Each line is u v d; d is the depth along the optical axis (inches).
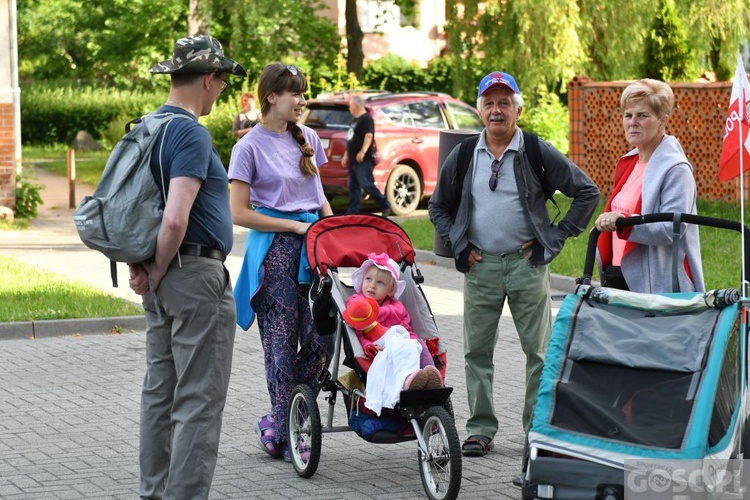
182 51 302.0
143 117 300.5
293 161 385.1
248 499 342.0
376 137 1101.7
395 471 371.9
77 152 2079.2
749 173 1004.6
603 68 1403.8
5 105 1077.1
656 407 267.0
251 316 388.5
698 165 1035.9
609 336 283.4
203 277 297.1
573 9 1349.7
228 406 456.1
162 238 286.7
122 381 497.7
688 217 306.5
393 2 1894.7
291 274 381.4
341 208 1166.3
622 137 1109.7
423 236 928.9
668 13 1338.6
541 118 1594.5
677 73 1343.5
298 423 371.6
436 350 364.2
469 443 385.4
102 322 605.6
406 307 370.6
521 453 388.2
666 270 333.4
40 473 366.3
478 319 386.0
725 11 1318.9
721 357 270.5
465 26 1464.1
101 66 2571.4
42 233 1024.2
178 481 298.5
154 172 290.2
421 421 343.0
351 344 352.2
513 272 378.0
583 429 267.1
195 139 289.1
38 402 460.4
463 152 385.4
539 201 379.9
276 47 1668.3
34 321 596.4
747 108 386.6
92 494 345.1
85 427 422.9
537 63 1381.6
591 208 377.7
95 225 288.4
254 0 1551.4
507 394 470.0
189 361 298.4
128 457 384.8
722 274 703.7
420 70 2119.8
